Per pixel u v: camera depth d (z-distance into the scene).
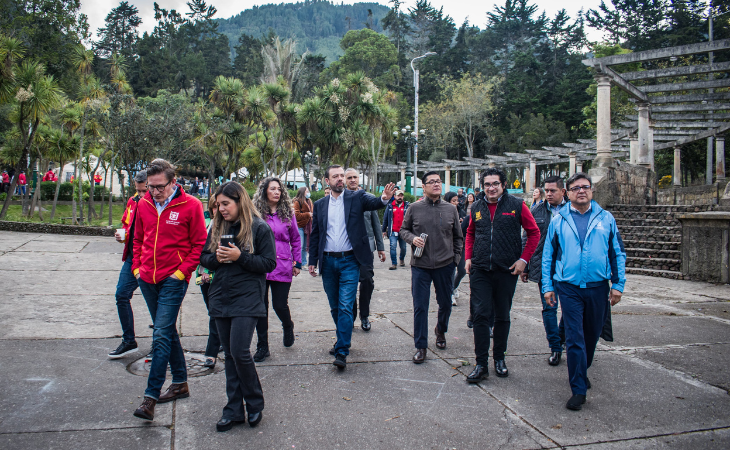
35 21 30.39
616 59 14.12
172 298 3.49
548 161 30.05
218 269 3.30
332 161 24.22
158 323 3.40
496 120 53.69
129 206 4.84
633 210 13.56
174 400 3.60
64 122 19.53
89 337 4.95
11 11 29.38
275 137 25.23
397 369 4.39
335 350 4.39
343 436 3.12
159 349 3.32
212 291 3.31
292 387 3.92
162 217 3.55
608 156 14.81
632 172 16.19
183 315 6.02
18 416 3.20
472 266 4.35
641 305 7.13
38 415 3.23
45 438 2.94
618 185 15.22
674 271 9.73
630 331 5.71
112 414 3.31
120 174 17.20
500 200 4.28
